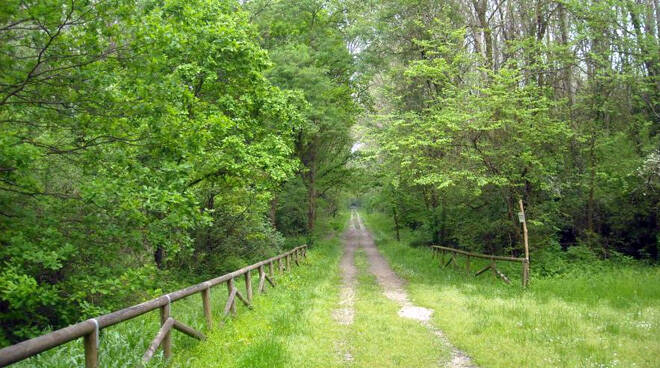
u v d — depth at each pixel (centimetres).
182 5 984
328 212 4616
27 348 282
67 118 636
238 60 1274
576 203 1616
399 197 2680
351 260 2200
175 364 475
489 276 1348
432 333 709
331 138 2497
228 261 1467
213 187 1371
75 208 693
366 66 2227
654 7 1555
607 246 1596
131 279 680
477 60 1492
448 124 1322
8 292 502
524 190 1488
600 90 1547
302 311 827
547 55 1573
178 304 852
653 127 1548
